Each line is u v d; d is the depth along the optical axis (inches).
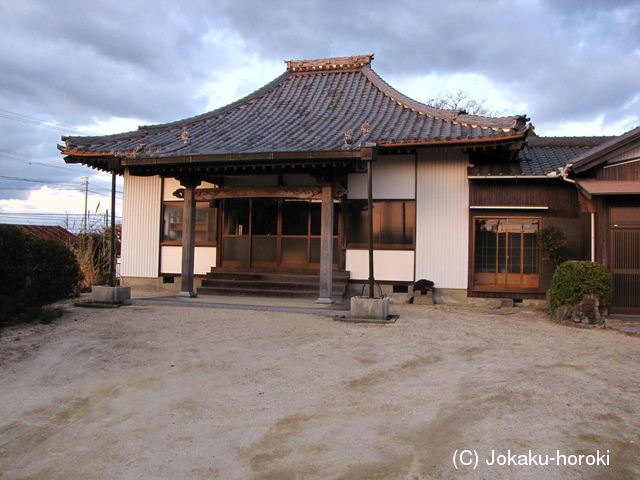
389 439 160.1
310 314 365.1
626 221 366.9
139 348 272.1
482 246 446.6
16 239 331.0
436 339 289.3
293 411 185.8
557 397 192.9
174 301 418.6
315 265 488.4
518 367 233.8
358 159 366.3
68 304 407.5
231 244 511.8
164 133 519.8
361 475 138.8
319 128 483.8
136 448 160.7
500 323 343.9
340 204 473.4
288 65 651.5
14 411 193.0
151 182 537.3
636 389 202.2
